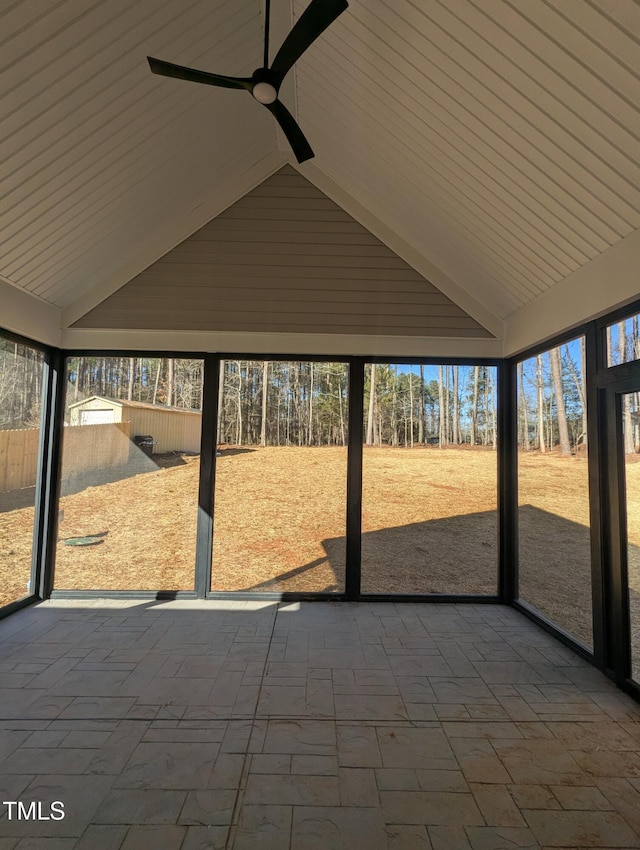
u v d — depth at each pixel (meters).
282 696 2.53
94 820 1.68
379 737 2.19
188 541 4.14
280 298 4.12
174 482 4.17
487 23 2.15
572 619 3.24
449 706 2.46
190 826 1.66
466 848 1.59
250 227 4.14
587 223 2.69
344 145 3.64
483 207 3.19
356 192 4.10
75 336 4.09
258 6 2.82
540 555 3.71
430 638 3.33
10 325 3.45
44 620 3.57
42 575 4.02
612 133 2.16
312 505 4.18
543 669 2.90
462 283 4.13
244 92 3.27
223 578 4.12
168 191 3.71
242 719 2.31
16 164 2.70
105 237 3.70
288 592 4.11
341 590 4.12
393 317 4.14
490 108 2.51
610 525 2.88
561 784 1.90
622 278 2.60
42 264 3.50
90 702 2.45
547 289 3.42
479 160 2.86
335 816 1.72
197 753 2.05
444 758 2.05
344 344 4.12
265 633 3.37
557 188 2.64
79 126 2.74
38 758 2.00
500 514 4.18
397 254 4.16
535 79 2.21
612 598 2.84
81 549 4.12
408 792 1.84
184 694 2.54
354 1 2.51
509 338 4.06
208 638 3.27
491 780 1.92
